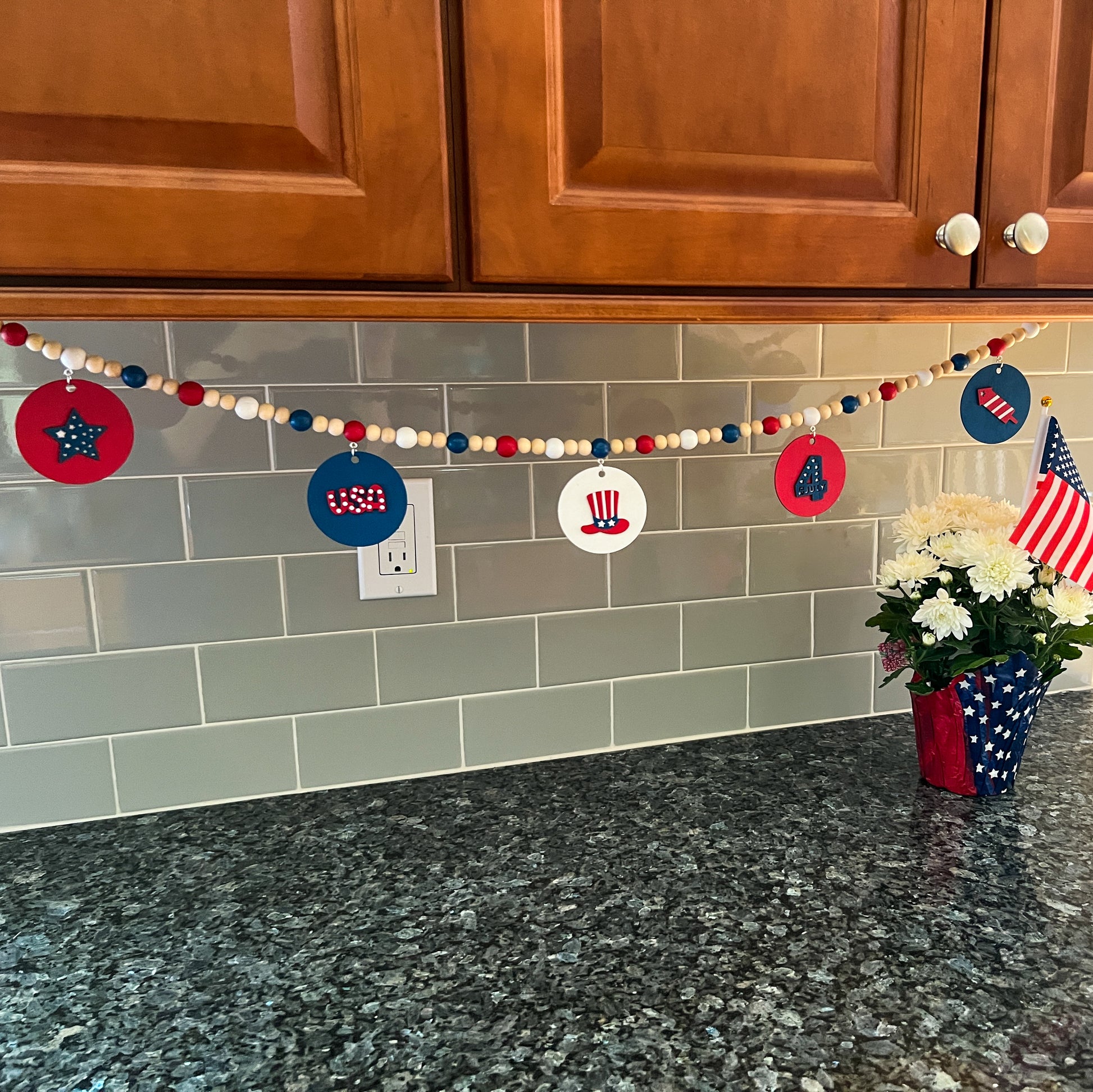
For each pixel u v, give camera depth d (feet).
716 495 3.60
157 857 2.90
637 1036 2.01
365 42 1.91
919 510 3.36
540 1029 2.04
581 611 3.53
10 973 2.31
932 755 3.23
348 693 3.34
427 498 3.27
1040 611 3.02
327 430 2.78
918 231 2.33
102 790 3.17
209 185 1.88
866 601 3.87
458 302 2.07
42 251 1.83
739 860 2.77
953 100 2.28
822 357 3.63
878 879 2.64
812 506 3.21
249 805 3.26
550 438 3.29
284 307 1.99
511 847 2.90
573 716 3.59
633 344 3.40
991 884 2.60
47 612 3.03
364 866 2.81
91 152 1.83
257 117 1.88
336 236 1.96
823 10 2.16
